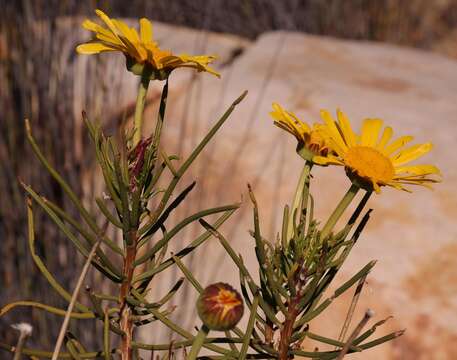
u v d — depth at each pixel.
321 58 1.63
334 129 0.37
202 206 1.20
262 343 0.36
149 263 0.37
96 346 1.09
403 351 1.03
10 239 1.19
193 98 1.37
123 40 0.35
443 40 2.70
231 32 2.44
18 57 1.24
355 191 0.36
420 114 1.40
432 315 1.05
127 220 0.35
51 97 1.25
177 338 1.06
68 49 1.31
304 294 0.36
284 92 1.41
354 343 0.35
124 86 1.30
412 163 1.25
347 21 2.59
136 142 0.36
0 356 1.11
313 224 0.36
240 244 1.16
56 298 1.15
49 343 1.14
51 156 1.22
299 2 2.53
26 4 1.25
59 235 1.18
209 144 1.28
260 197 1.21
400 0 2.62
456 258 1.11
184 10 2.20
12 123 1.22
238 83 1.43
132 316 0.36
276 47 1.66
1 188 1.20
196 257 1.15
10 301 1.18
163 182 1.21
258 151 1.27
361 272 0.36
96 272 1.11
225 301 0.31
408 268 1.10
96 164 1.22
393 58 1.69
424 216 1.17
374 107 1.40
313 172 1.23
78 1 1.33
